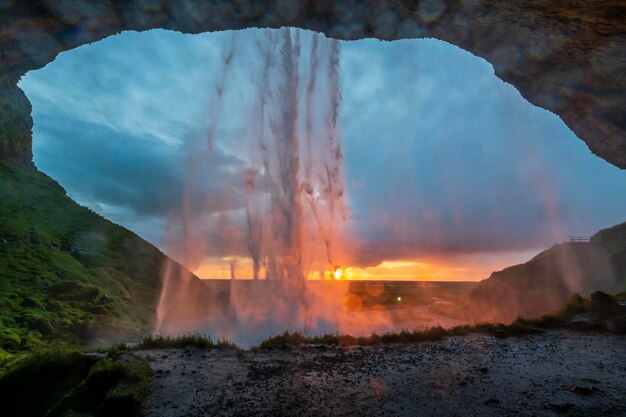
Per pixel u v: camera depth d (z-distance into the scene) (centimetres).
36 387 755
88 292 2841
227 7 706
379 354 995
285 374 820
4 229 3319
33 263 3045
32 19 645
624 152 945
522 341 1123
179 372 826
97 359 819
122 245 4509
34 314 2244
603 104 857
